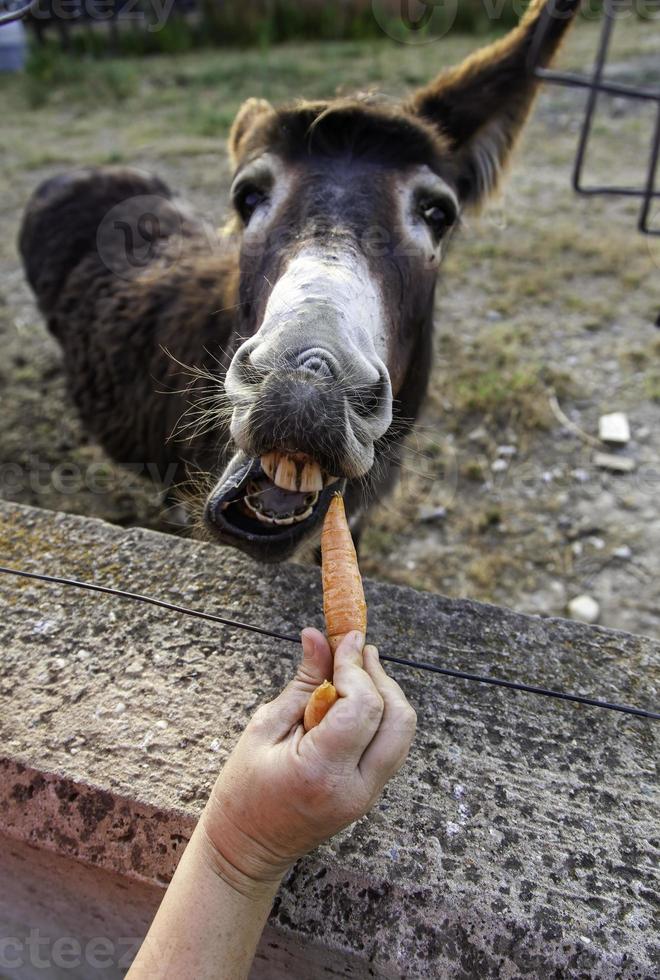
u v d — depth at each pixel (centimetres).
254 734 33
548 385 134
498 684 44
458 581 101
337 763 30
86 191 113
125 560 55
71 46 356
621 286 163
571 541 107
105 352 96
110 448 103
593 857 39
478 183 80
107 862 41
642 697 47
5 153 244
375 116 60
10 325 152
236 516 52
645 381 135
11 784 42
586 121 70
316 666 35
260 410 42
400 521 109
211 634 49
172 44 363
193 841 34
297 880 38
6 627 49
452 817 40
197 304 83
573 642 50
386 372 49
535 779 42
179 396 82
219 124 260
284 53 348
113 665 47
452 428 124
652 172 70
